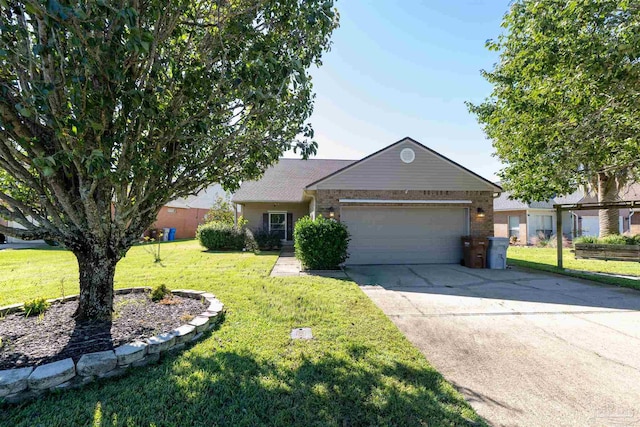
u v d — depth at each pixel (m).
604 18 5.19
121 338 3.52
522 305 5.64
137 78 3.22
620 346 3.84
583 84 5.46
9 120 3.02
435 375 3.06
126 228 4.14
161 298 5.04
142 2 2.96
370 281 7.79
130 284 6.78
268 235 15.38
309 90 4.48
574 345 3.87
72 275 8.01
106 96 2.62
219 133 4.23
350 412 2.47
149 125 3.39
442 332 4.29
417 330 4.36
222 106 4.04
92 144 3.04
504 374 3.14
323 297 5.85
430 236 10.80
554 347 3.80
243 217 16.89
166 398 2.62
